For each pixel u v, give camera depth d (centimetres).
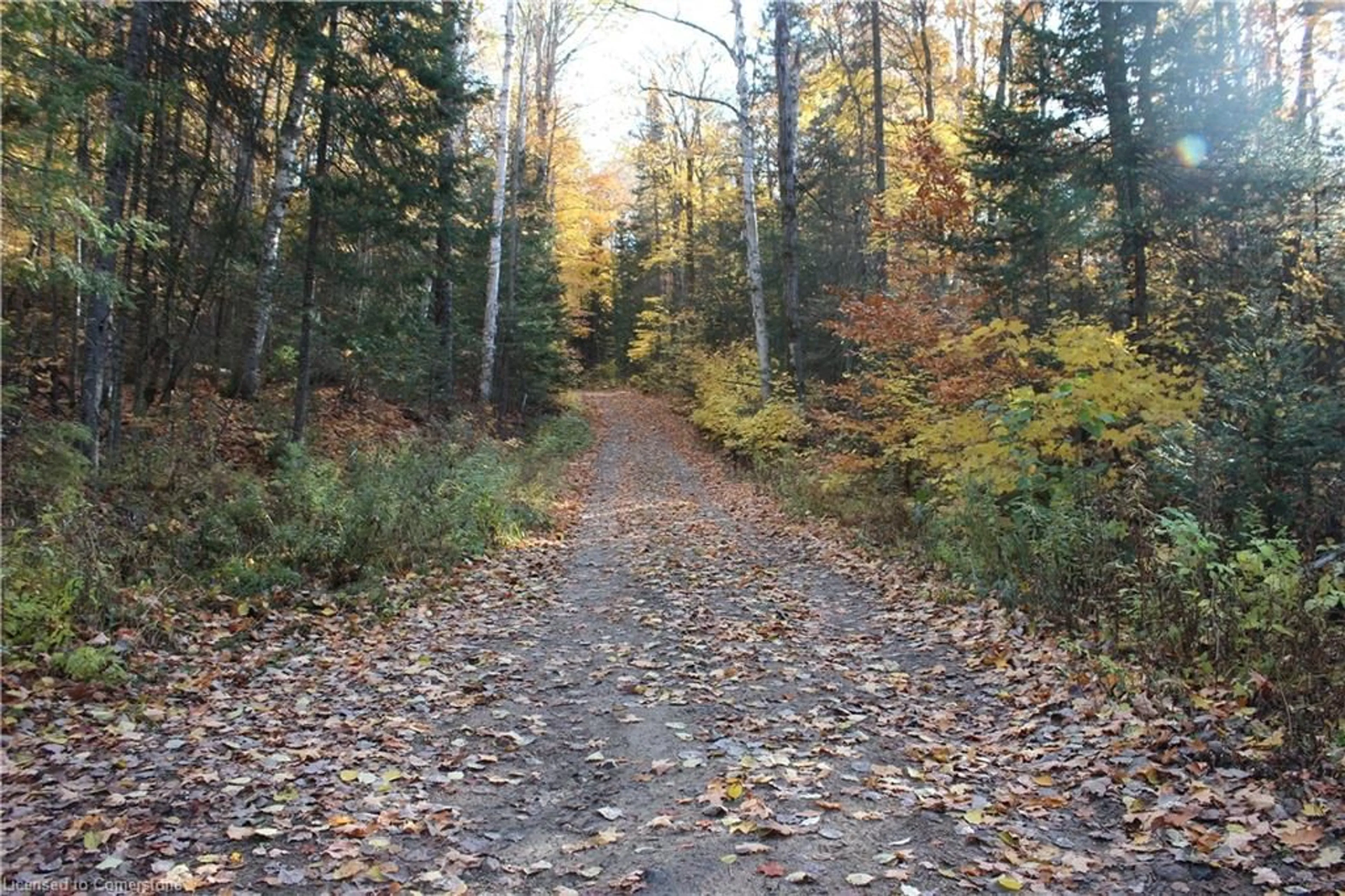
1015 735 509
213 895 345
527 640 763
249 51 1373
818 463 1722
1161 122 1302
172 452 1179
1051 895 339
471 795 450
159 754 489
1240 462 828
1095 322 1215
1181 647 581
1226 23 1814
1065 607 690
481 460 1591
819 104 3053
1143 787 424
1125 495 771
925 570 933
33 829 393
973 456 938
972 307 1238
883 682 620
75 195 795
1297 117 1761
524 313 2730
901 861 368
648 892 349
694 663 678
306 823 410
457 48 2416
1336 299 1270
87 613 675
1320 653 508
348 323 1581
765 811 414
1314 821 382
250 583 852
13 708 523
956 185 1344
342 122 1405
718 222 3931
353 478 1352
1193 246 1376
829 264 2852
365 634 768
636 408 4253
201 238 1496
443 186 1545
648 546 1248
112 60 1059
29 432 893
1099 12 1305
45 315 1430
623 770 479
